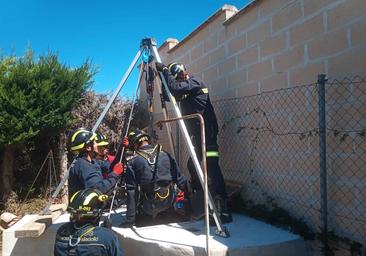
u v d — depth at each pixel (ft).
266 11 17.79
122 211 19.84
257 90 18.39
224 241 14.06
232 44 20.53
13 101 23.52
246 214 18.45
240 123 19.75
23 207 26.00
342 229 13.67
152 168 16.12
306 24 15.33
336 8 13.92
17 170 27.91
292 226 15.39
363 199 12.90
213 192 17.92
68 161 28.94
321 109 13.93
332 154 14.06
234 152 20.31
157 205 16.25
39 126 25.04
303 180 15.47
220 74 21.75
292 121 16.06
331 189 14.11
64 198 26.99
